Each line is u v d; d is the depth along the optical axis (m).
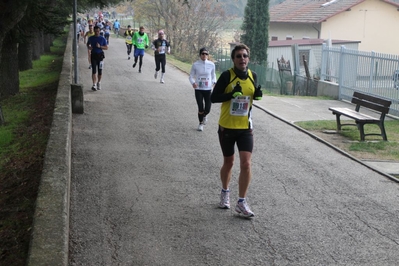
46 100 14.91
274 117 13.37
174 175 8.09
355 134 11.60
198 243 5.70
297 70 22.41
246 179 6.31
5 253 5.44
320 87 19.34
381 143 10.70
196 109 13.78
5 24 12.56
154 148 9.66
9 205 6.99
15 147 9.93
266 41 34.12
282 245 5.73
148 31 45.06
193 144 10.08
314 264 5.33
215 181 7.88
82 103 12.41
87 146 9.55
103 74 20.11
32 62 26.14
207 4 40.25
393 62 15.48
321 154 9.75
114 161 8.68
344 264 5.36
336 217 6.61
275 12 46.00
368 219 6.59
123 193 7.17
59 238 4.62
